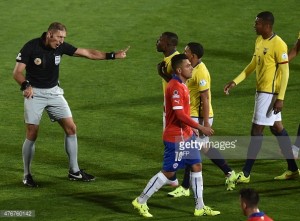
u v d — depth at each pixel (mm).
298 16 63656
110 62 55750
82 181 37688
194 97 36312
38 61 36531
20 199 35469
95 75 53719
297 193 36219
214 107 48281
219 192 36406
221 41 59500
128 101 49469
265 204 34875
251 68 38219
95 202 35188
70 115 37562
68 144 37562
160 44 36562
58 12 64688
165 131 33250
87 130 44594
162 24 62406
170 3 66375
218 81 52812
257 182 37562
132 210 34312
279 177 37906
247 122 45938
